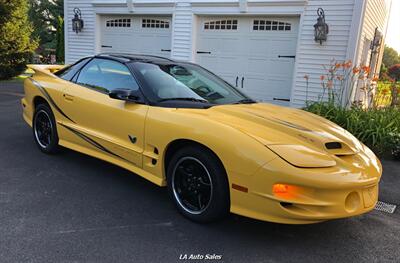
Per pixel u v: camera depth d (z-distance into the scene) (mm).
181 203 3299
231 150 2852
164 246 2805
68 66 4844
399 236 3289
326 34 8719
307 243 3016
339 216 2742
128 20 11648
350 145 3252
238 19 9906
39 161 4590
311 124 3445
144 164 3568
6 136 5707
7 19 14898
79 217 3184
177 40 10742
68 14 12523
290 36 9344
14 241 2730
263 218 2752
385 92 7973
